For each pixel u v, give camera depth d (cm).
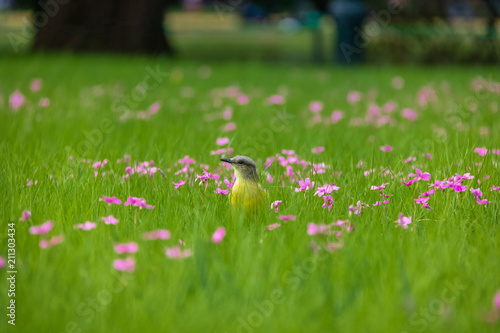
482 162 987
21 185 903
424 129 1491
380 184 938
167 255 639
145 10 4209
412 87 2661
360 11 4109
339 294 575
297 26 9381
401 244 695
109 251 669
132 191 910
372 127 1591
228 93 2294
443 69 3691
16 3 7094
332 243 680
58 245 681
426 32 4094
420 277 600
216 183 938
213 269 619
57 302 573
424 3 4169
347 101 2189
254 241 712
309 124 1641
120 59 3675
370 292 588
